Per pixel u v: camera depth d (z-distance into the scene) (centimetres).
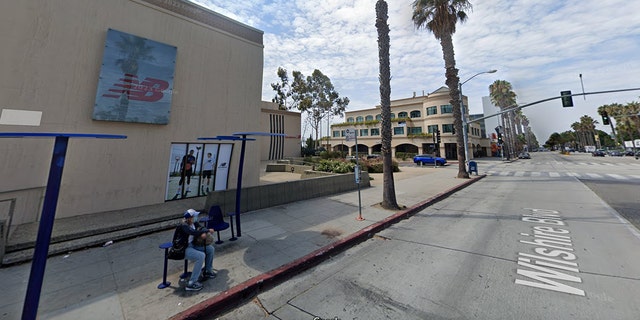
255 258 452
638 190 1059
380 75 877
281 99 4122
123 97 725
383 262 453
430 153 3953
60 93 641
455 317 289
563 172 1911
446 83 1730
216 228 488
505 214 750
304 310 318
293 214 748
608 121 2022
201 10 924
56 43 638
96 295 333
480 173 1983
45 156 625
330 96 4391
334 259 479
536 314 288
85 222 593
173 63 830
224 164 982
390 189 828
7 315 291
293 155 3234
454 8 1587
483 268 410
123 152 738
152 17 798
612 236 533
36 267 241
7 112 574
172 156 844
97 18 696
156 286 358
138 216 650
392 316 296
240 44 1038
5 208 564
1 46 573
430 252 489
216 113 953
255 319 306
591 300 310
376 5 905
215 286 358
